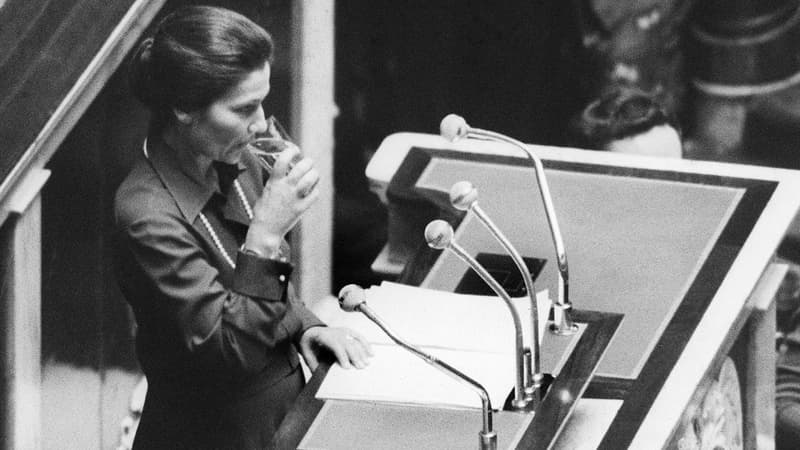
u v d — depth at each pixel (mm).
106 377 10789
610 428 7781
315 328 8773
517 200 9789
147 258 8586
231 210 8906
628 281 8961
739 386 9711
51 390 10477
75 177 10281
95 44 10133
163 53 8617
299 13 12398
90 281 10539
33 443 10375
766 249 9031
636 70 12969
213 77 8516
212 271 8617
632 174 9805
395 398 8008
